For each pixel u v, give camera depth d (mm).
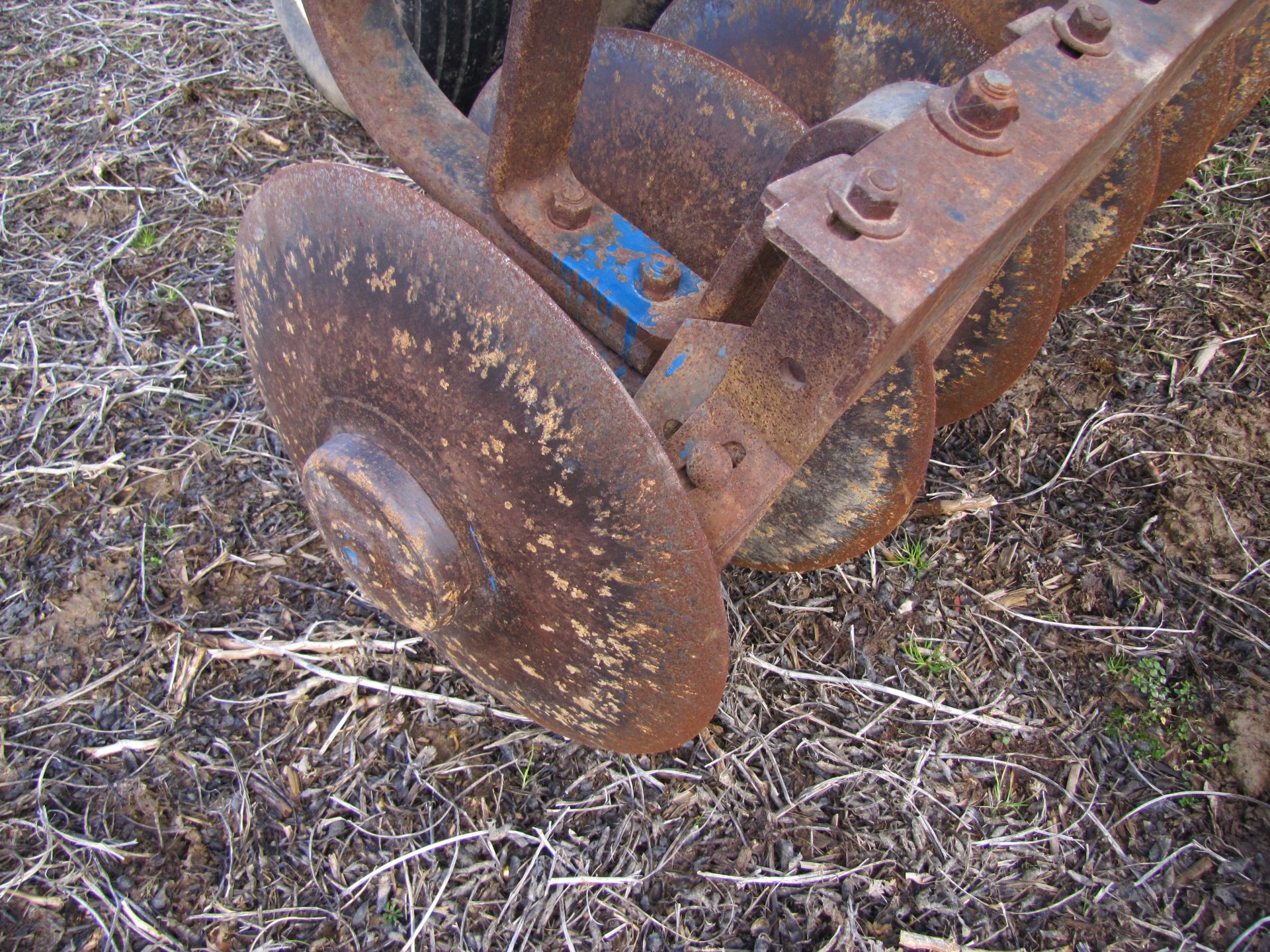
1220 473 2650
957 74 2021
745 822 1960
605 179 2291
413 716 2066
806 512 2115
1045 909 1884
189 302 2883
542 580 1412
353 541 1518
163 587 2234
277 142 3463
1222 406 2818
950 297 1224
